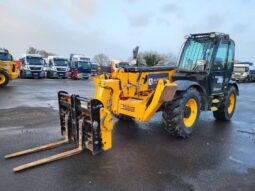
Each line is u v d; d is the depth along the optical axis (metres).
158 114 6.75
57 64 23.73
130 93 4.93
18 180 2.98
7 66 13.39
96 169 3.32
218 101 5.94
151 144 4.36
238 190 2.93
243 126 5.94
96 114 3.50
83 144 3.74
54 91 11.90
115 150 4.01
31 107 7.41
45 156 3.67
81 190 2.82
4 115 6.26
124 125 5.54
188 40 5.74
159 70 5.41
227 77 6.15
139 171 3.31
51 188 2.83
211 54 5.30
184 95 4.59
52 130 4.97
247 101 10.84
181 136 4.66
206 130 5.43
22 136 4.55
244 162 3.72
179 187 2.95
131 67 5.00
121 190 2.84
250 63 29.73
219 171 3.40
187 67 5.64
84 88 14.12
